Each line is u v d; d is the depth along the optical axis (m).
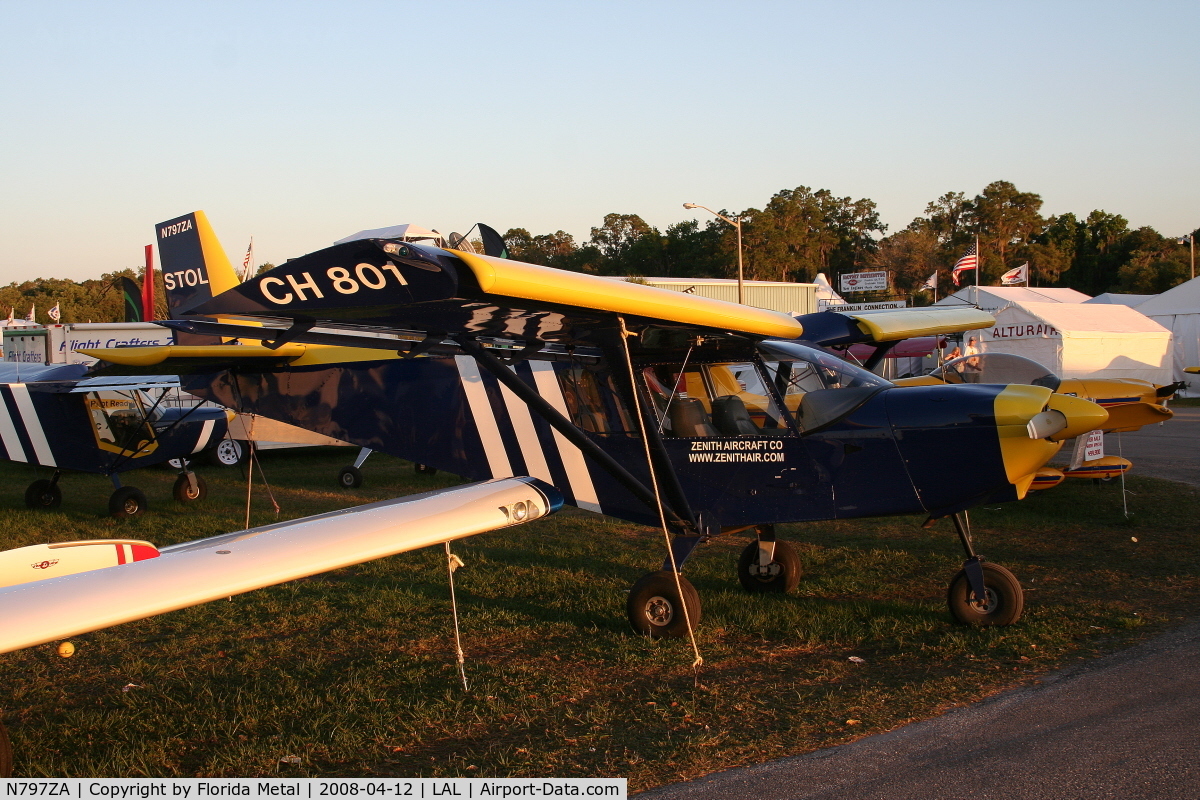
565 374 5.97
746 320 5.04
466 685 4.44
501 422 6.31
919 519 9.07
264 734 3.95
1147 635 5.11
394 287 3.35
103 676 4.88
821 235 73.50
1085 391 9.71
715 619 5.60
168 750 3.82
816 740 3.74
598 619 5.72
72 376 10.66
